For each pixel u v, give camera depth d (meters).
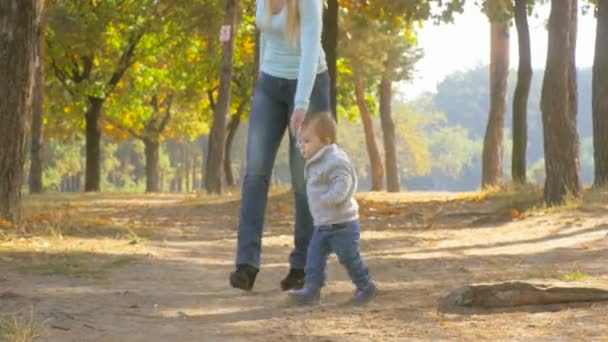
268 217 31.61
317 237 12.30
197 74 85.62
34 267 15.51
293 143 13.27
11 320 10.02
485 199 37.38
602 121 38.19
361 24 50.56
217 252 20.83
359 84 89.50
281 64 13.13
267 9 13.01
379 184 91.44
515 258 18.16
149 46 80.69
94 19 71.75
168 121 108.62
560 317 10.56
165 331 10.11
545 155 30.94
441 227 28.14
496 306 11.38
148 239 22.61
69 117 90.06
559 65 30.72
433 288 13.57
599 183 37.91
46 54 72.38
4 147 22.84
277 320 10.98
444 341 9.54
